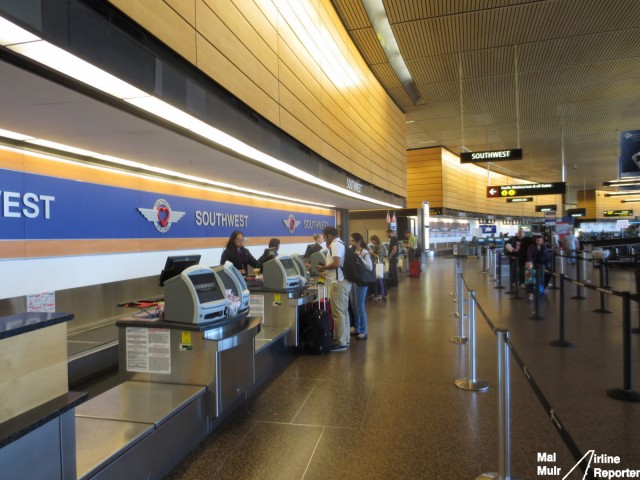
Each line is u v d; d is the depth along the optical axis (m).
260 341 4.66
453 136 19.06
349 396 4.05
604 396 3.96
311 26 7.39
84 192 5.03
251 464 2.86
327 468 2.80
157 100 3.16
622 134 10.38
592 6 8.14
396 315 8.12
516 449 3.01
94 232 5.17
